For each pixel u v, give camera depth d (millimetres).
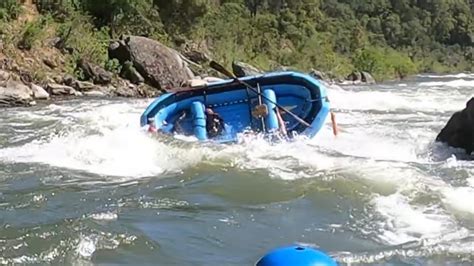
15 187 8211
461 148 10508
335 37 58438
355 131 13188
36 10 26469
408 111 18188
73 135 11555
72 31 25047
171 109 12023
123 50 24031
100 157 9852
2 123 14414
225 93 12438
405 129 13695
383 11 77500
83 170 9164
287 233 6449
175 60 24062
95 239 6129
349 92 25891
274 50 43844
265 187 8008
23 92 18953
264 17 49594
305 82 12383
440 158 10062
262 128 11695
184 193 7871
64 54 23906
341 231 6441
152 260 5719
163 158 9641
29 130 13305
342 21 69125
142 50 23922
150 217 6898
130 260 5703
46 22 24781
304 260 3348
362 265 5559
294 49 47312
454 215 6738
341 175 8305
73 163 9594
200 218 6898
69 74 22797
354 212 6969
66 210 7109
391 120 15695
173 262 5691
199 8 35375
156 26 32031
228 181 8320
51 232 6262
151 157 9703
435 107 19453
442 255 5730
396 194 7477
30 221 6656
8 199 7602
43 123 14422
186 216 6953
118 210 7121
